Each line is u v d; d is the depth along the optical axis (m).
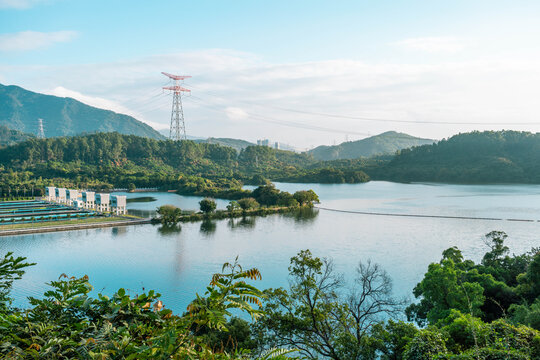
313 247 98.75
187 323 6.03
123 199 153.38
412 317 45.97
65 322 6.44
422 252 92.44
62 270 78.06
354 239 108.56
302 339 22.69
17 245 99.56
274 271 77.38
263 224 135.50
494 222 132.38
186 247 99.50
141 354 5.49
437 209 166.62
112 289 66.81
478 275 46.66
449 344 22.81
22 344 5.88
